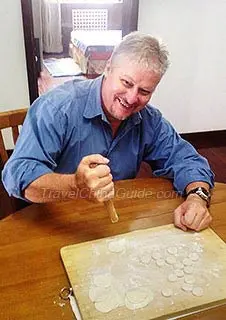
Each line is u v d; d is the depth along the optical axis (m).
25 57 2.30
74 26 2.64
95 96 1.11
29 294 0.76
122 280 0.78
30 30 2.21
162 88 2.72
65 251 0.86
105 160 0.89
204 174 1.14
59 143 1.10
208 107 2.90
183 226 0.95
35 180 0.95
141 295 0.74
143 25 2.44
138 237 0.91
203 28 2.55
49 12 2.53
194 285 0.77
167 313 0.71
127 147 1.22
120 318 0.70
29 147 1.02
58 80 2.41
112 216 0.93
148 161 1.32
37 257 0.86
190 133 2.99
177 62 2.64
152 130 1.25
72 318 0.71
